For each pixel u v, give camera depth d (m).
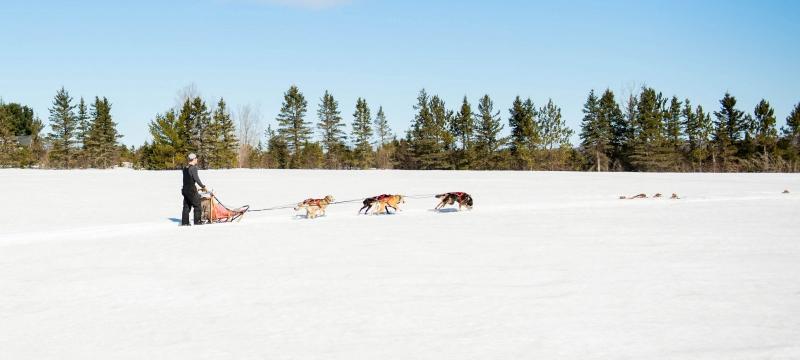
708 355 4.99
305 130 88.44
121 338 5.82
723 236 12.06
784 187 28.44
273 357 5.16
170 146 71.56
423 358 5.05
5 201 22.11
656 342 5.36
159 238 12.88
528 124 78.44
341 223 15.19
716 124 74.06
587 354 5.07
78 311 6.89
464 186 30.12
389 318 6.30
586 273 8.45
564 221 15.02
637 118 76.12
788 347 5.17
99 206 20.92
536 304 6.76
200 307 6.95
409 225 14.52
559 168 79.06
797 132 69.94
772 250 10.31
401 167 88.25
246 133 87.88
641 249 10.51
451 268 8.93
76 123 84.75
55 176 36.75
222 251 10.95
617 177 38.72
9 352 5.46
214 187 29.41
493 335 5.65
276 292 7.60
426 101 83.75
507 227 13.89
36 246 11.99
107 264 9.83
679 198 22.38
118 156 86.75
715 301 6.81
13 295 7.74
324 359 5.07
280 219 16.50
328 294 7.43
